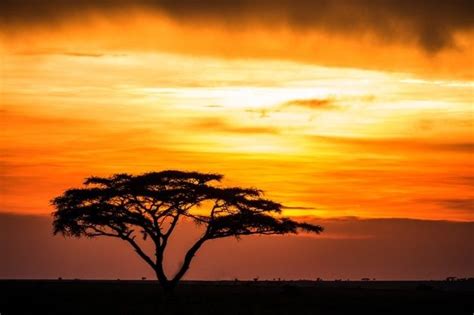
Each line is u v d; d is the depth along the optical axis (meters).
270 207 108.69
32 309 78.69
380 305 90.88
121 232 106.56
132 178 106.62
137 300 92.56
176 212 105.56
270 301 95.00
